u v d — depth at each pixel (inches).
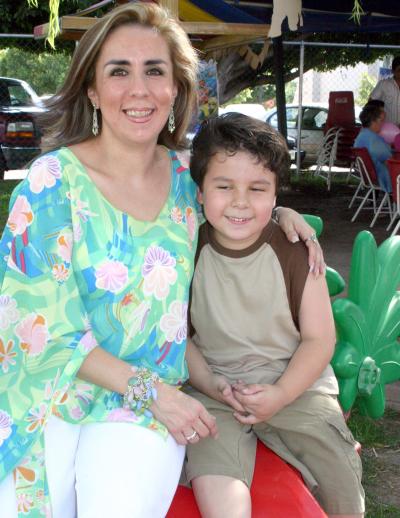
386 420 158.1
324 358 83.8
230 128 80.5
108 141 81.0
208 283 84.8
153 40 80.6
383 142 347.3
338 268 280.8
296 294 83.7
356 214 375.9
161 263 79.4
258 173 80.0
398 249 108.7
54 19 135.3
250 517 76.2
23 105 493.0
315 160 580.1
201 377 85.4
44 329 75.1
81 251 76.7
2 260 76.9
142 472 72.9
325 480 87.2
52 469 76.2
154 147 83.6
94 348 76.8
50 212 76.2
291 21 196.7
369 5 352.5
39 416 75.0
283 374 83.0
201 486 78.0
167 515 78.8
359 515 87.7
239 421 82.8
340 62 585.0
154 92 79.9
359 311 101.8
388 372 108.7
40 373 75.6
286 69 568.4
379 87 406.0
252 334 85.0
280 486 81.0
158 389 76.8
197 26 193.5
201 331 86.8
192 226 84.7
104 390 78.8
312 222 98.0
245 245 83.4
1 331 75.7
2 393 75.9
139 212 80.7
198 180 83.7
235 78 418.3
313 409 85.9
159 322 79.2
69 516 78.7
